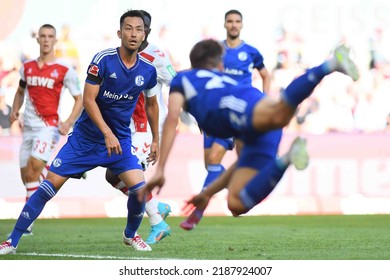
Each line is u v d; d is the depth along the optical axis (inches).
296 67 2458.2
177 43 2416.3
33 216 1152.8
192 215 968.3
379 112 2463.1
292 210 2196.1
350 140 2241.6
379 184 2239.2
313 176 2217.0
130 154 1163.9
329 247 1268.5
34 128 1567.4
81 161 1142.3
